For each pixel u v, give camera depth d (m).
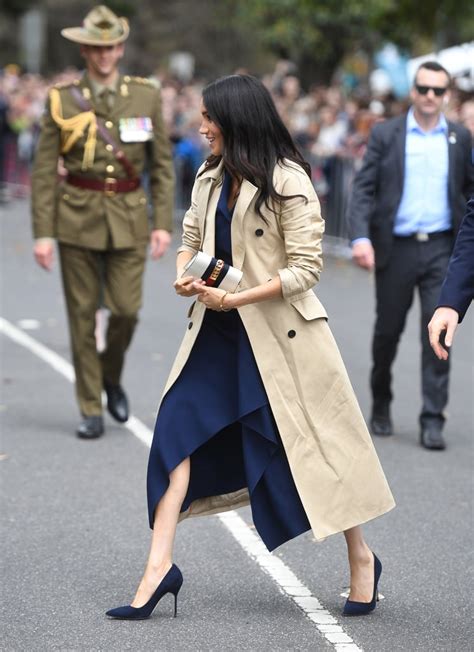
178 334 33.25
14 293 40.25
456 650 13.52
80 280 22.38
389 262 22.56
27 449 21.84
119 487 19.67
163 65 156.38
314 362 14.07
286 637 13.77
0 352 30.62
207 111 13.86
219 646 13.47
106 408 25.08
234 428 14.31
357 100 54.97
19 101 73.25
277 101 59.84
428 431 22.64
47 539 17.17
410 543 17.39
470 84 43.88
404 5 55.84
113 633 13.79
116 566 16.12
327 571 16.09
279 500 13.98
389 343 22.94
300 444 13.93
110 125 22.20
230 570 16.05
